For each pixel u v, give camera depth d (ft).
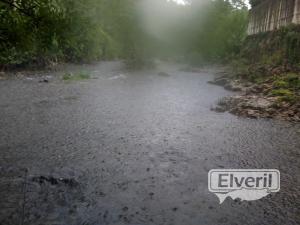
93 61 111.45
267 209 16.52
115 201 17.02
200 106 41.98
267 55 76.74
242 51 103.30
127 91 52.24
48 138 26.94
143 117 35.09
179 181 19.48
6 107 37.76
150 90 54.29
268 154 24.04
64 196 17.34
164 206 16.66
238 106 39.32
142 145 25.79
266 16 89.30
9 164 21.30
